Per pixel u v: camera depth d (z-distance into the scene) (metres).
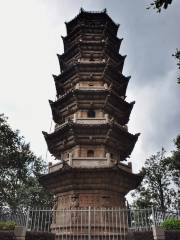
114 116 31.48
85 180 24.98
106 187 25.09
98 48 34.62
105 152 27.55
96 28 36.25
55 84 34.38
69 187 25.44
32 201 50.09
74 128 27.36
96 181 24.95
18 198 47.62
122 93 34.72
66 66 35.44
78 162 25.50
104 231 22.58
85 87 31.28
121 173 25.00
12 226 18.19
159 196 48.75
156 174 49.50
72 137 27.98
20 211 20.02
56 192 26.95
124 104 31.42
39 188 49.66
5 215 20.36
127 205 27.23
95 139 27.77
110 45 34.72
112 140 28.33
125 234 19.73
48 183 27.22
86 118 28.34
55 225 24.55
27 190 48.91
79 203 24.48
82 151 27.41
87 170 24.56
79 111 29.88
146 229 18.91
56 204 26.17
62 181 25.83
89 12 36.94
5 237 17.19
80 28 36.12
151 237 17.75
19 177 44.25
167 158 49.38
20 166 43.09
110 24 37.44
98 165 25.30
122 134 28.75
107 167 24.42
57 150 30.09
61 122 32.44
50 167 27.94
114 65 34.78
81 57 34.03
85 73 32.41
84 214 23.81
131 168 27.81
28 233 18.23
